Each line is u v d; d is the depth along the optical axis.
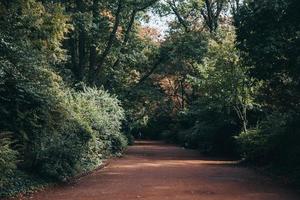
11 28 16.97
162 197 11.82
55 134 15.62
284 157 17.28
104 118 24.23
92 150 21.25
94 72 32.97
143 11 36.47
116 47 34.53
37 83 15.24
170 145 48.53
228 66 23.75
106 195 12.30
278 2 13.80
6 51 14.44
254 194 12.24
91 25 29.44
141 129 68.31
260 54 14.34
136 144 51.09
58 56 22.72
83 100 23.08
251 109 25.12
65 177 15.55
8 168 11.39
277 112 19.80
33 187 12.93
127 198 11.72
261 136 20.20
